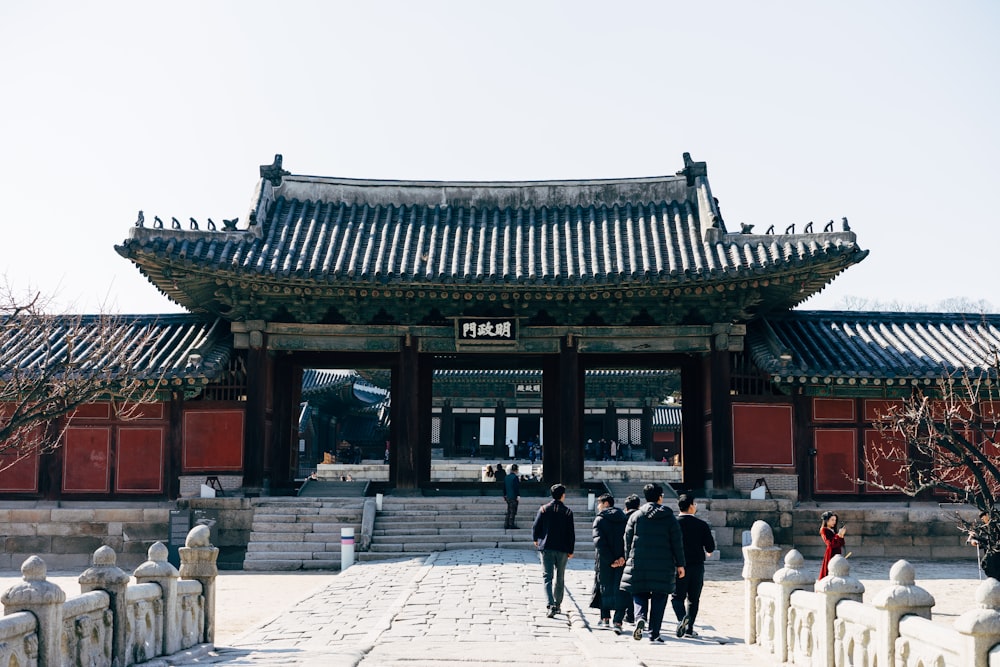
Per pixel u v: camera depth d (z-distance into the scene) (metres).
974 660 9.55
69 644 12.39
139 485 34.28
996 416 33.94
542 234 36.84
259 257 33.97
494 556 27.94
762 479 34.31
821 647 13.55
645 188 38.47
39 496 34.12
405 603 19.91
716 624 20.20
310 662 13.80
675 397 70.69
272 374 36.44
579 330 35.84
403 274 33.50
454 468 57.94
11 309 31.11
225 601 23.89
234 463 34.41
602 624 18.00
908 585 11.55
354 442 79.38
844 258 32.59
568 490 35.06
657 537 16.41
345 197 38.34
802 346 35.94
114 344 35.41
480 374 65.75
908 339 36.66
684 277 33.19
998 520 24.34
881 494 34.69
